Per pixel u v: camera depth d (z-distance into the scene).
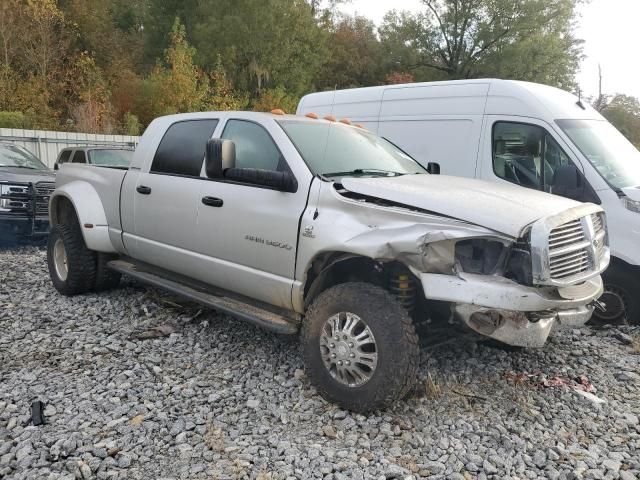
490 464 3.35
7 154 10.78
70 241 6.26
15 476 3.08
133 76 26.80
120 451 3.37
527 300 3.50
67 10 28.95
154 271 5.81
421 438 3.58
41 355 4.79
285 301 4.37
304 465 3.25
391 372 3.64
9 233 9.45
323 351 3.98
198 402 4.02
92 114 22.78
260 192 4.50
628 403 4.27
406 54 42.16
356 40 46.59
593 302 4.31
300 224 4.16
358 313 3.77
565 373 4.73
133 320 5.66
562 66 37.81
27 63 24.27
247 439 3.54
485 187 4.34
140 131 24.47
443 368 4.70
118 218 5.97
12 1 23.92
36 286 6.92
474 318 3.63
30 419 3.71
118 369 4.54
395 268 3.97
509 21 38.75
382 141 5.61
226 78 32.12
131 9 39.06
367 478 3.14
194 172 5.16
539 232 3.55
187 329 5.46
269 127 4.71
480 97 7.11
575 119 6.55
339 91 8.87
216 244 4.83
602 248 4.39
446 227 3.60
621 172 6.11
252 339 5.23
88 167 6.56
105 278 6.44
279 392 4.20
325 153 4.62
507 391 4.35
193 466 3.24
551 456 3.45
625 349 5.39
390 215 3.81
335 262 4.02
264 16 34.62
